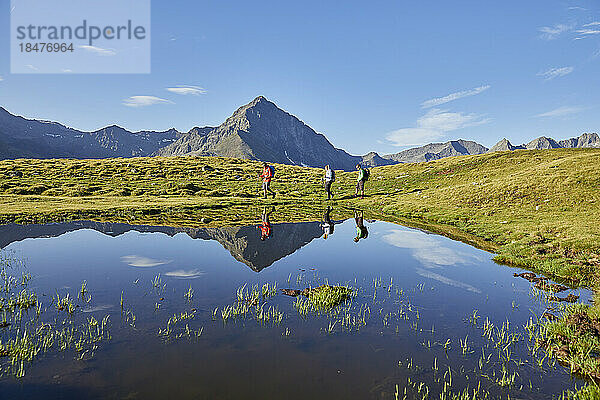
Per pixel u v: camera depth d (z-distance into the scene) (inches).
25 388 286.8
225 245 856.9
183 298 498.9
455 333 412.8
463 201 1477.6
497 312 476.4
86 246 818.8
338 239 953.5
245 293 527.8
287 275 627.5
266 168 1985.7
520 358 360.2
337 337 394.3
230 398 281.4
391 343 384.5
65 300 475.2
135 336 380.5
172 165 3508.9
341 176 3019.2
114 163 3452.3
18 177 2549.2
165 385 295.9
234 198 1993.1
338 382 309.1
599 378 323.9
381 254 792.3
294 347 368.5
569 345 376.5
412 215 1416.1
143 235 960.9
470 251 830.5
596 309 463.2
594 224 922.1
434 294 541.0
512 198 1379.2
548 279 620.4
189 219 1274.6
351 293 538.6
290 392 292.8
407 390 301.7
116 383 296.7
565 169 1584.6
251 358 343.6
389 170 3021.7
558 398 298.5
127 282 563.8
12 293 503.5
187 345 364.8
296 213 1498.5
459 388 308.0
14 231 990.4
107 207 1457.9
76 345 357.4
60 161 3511.3
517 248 802.2
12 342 357.4
